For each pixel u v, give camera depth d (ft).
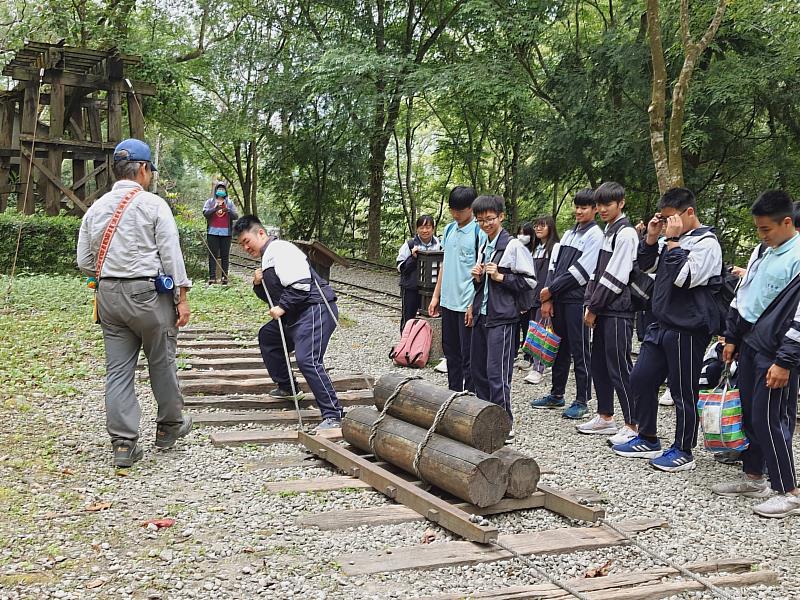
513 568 12.53
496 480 14.57
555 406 24.80
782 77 47.01
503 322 20.01
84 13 63.87
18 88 54.75
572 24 72.84
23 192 52.26
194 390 22.84
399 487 15.08
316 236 88.02
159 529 13.46
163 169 79.66
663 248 18.45
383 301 48.32
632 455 19.51
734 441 17.03
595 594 11.64
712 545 14.14
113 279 16.34
